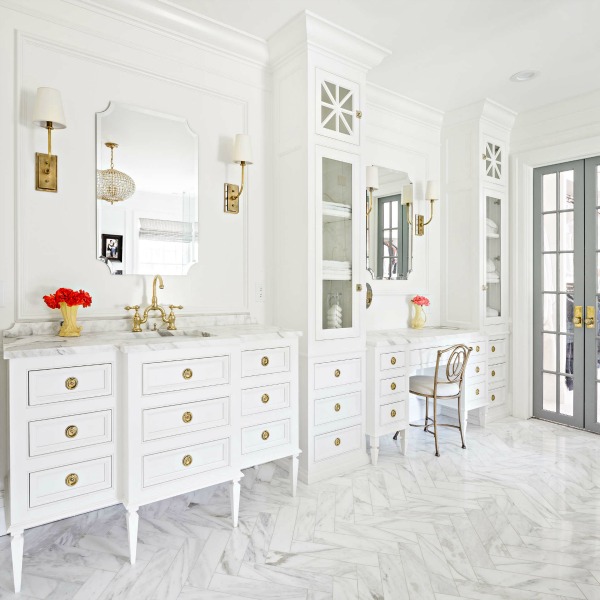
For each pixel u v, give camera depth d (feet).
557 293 13.26
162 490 6.68
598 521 7.58
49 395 5.88
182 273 8.91
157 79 8.63
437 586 5.89
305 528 7.32
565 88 11.86
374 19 8.73
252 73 9.89
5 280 7.13
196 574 6.15
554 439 11.78
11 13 7.14
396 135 12.66
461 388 11.47
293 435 8.39
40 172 7.34
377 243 12.23
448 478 9.28
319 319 9.25
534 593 5.76
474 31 9.17
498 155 13.65
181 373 6.84
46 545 6.85
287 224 9.73
